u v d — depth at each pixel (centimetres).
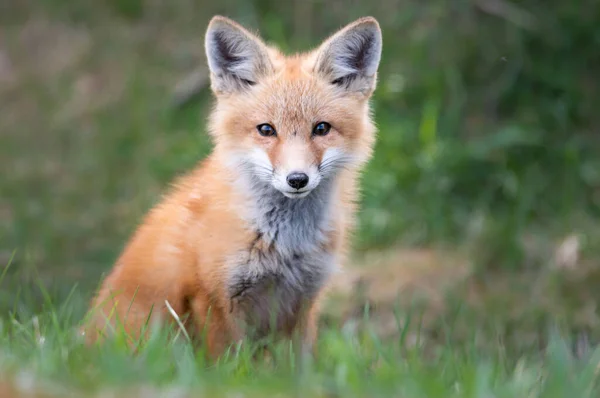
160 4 1744
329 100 765
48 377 509
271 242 738
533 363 824
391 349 667
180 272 750
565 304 1185
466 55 1545
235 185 744
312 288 773
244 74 782
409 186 1404
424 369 647
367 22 785
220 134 775
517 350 987
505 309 1152
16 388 485
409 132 1450
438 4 1576
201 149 1469
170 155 1507
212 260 728
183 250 751
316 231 757
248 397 502
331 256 772
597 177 1420
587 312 1159
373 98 1486
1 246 1347
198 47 1667
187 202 777
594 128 1495
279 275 749
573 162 1405
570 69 1534
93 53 1705
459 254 1320
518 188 1398
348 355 618
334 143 758
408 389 526
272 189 735
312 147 744
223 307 739
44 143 1602
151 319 764
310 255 757
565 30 1541
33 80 1683
